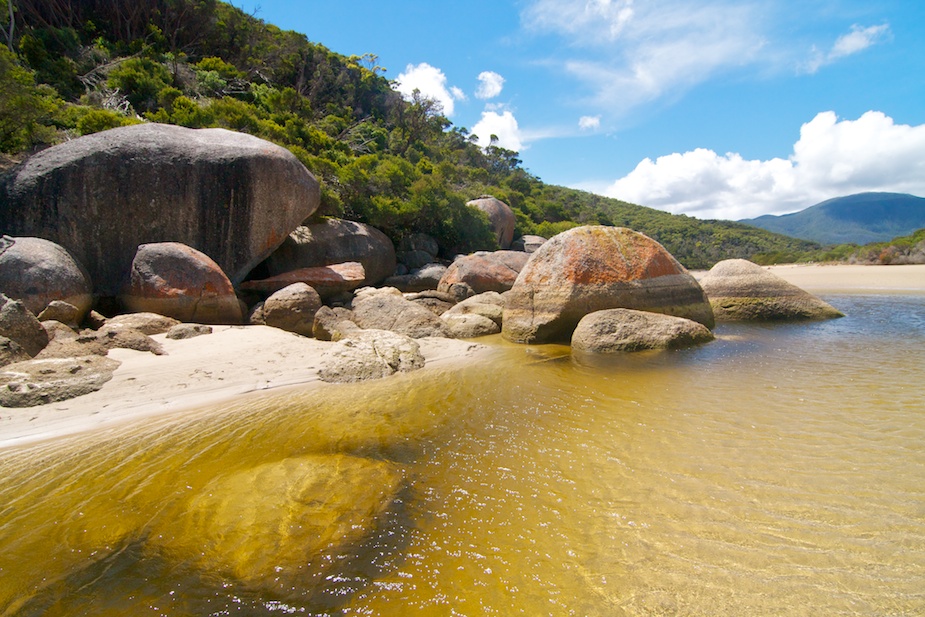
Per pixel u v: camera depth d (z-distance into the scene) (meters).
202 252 13.46
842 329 11.34
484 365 9.27
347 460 5.02
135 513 4.10
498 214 31.14
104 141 12.86
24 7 28.19
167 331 10.41
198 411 6.75
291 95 31.36
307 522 3.88
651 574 3.08
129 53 29.55
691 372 7.99
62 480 4.75
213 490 4.43
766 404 6.15
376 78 55.88
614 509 3.88
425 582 3.13
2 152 14.97
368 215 22.06
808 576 2.95
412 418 6.37
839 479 4.09
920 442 4.76
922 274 26.44
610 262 11.30
